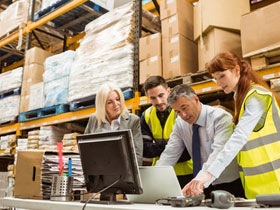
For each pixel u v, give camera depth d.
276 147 1.46
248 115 1.38
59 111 3.77
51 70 3.93
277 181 1.40
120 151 1.29
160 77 2.29
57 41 5.62
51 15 4.42
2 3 5.74
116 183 1.35
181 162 2.15
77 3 4.02
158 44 2.96
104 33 3.41
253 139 1.49
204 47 2.70
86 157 1.42
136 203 1.41
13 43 5.52
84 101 3.54
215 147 1.60
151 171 1.36
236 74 1.57
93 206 1.06
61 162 1.64
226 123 1.66
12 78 4.63
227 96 2.86
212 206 1.06
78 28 5.18
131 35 3.20
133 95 3.08
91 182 1.43
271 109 1.50
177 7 2.93
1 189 2.52
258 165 1.46
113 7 4.31
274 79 2.12
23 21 4.84
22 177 1.69
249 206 1.12
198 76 2.71
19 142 4.32
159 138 2.39
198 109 1.71
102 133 1.36
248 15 2.35
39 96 4.02
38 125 4.12
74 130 4.19
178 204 1.09
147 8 4.17
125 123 2.18
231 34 2.67
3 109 4.71
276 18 2.18
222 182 1.76
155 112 2.42
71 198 1.56
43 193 1.62
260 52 2.23
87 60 3.48
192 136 1.79
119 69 3.12
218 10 2.61
